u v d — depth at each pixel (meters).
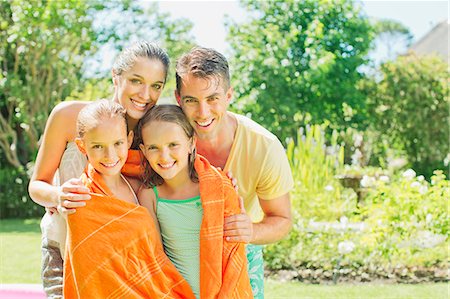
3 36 13.49
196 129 2.77
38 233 10.01
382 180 6.77
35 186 2.83
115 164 2.59
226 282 2.63
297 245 6.41
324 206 7.15
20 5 12.31
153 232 2.62
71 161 2.86
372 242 6.25
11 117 14.20
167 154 2.64
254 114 13.61
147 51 2.71
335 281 5.95
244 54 13.90
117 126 2.57
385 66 15.39
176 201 2.74
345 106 14.40
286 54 13.77
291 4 14.00
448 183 6.77
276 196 3.21
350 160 14.70
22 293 4.29
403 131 15.21
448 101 15.04
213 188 2.71
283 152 3.17
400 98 15.19
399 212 6.35
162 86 2.78
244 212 2.78
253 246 3.32
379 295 5.38
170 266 2.64
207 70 2.66
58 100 14.02
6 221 12.24
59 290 2.91
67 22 13.04
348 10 14.23
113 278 2.52
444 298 5.24
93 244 2.52
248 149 3.06
